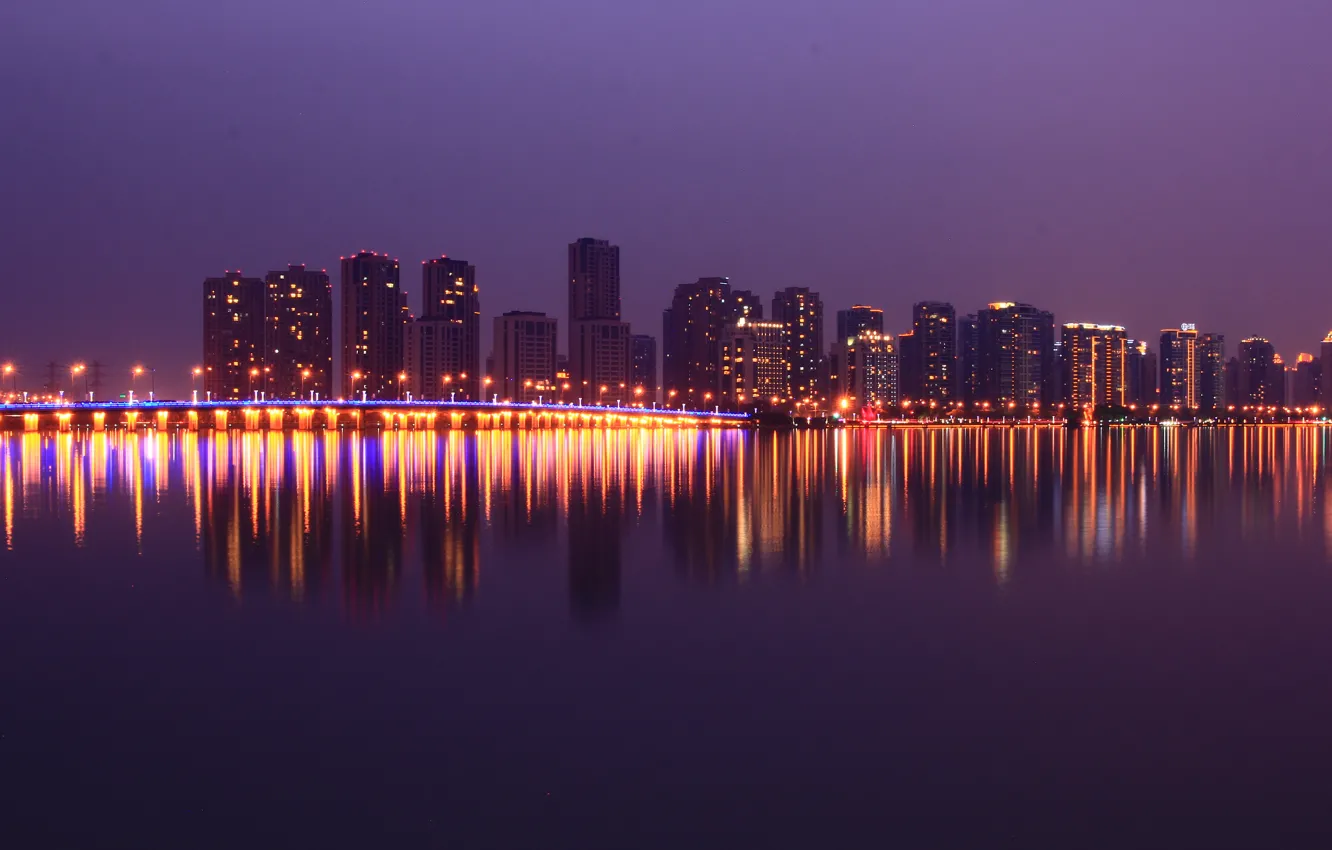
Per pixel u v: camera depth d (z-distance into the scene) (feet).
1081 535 178.81
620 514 211.41
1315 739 72.28
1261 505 236.02
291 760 69.87
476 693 83.35
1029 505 234.79
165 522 196.95
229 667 91.35
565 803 63.00
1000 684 85.35
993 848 57.21
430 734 74.23
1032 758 69.15
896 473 348.79
